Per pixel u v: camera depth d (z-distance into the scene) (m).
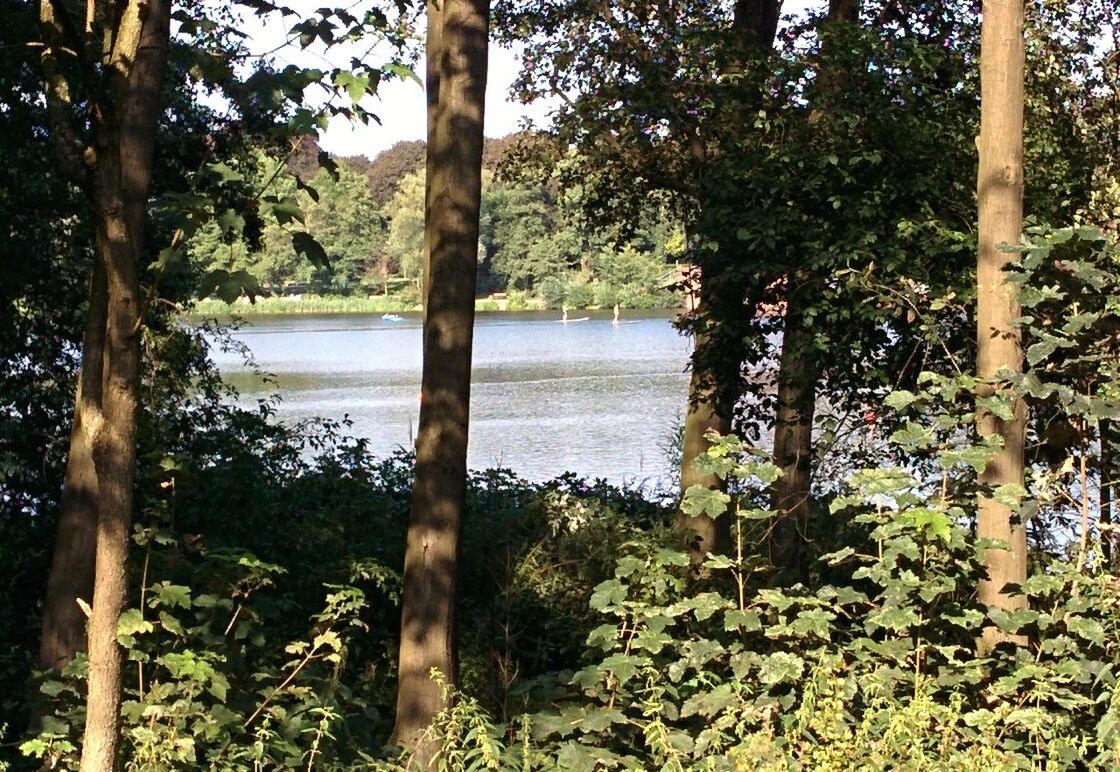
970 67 9.71
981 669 4.82
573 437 24.50
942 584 4.71
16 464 11.51
